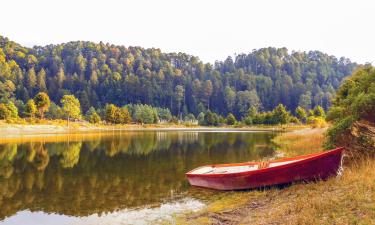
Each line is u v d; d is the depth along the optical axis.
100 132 72.69
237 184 13.52
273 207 10.40
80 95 163.25
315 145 25.78
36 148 32.97
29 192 14.43
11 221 10.66
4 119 77.75
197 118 150.50
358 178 10.98
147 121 121.94
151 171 19.64
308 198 10.19
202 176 14.54
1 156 26.55
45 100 94.62
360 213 7.94
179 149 32.31
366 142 14.12
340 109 16.91
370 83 15.74
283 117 95.69
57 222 10.54
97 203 12.59
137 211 11.51
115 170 20.02
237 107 162.75
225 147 33.94
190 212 11.20
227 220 9.95
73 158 25.59
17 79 171.38
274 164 15.33
